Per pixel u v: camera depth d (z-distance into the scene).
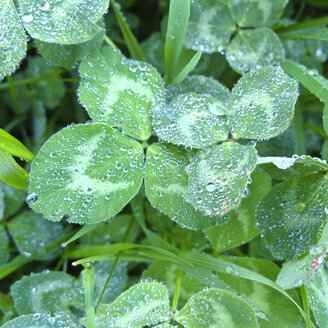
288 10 0.26
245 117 0.22
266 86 0.22
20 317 0.22
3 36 0.22
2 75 0.22
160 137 0.22
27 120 0.26
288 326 0.22
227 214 0.22
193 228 0.22
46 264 0.25
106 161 0.22
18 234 0.24
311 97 0.25
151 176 0.22
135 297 0.21
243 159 0.22
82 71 0.22
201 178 0.22
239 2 0.24
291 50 0.25
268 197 0.22
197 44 0.24
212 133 0.22
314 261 0.21
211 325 0.22
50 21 0.22
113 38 0.26
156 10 0.27
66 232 0.24
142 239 0.25
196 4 0.24
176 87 0.23
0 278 0.24
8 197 0.24
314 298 0.22
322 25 0.26
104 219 0.21
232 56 0.24
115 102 0.22
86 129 0.22
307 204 0.22
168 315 0.22
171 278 0.23
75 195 0.21
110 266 0.23
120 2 0.26
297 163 0.22
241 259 0.23
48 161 0.21
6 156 0.22
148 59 0.25
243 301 0.21
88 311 0.22
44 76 0.25
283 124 0.22
